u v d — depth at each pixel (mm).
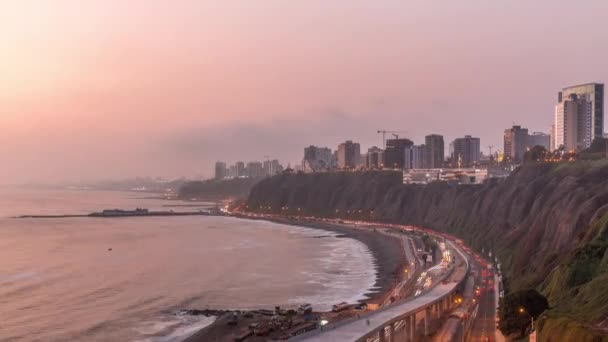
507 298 83562
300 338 69938
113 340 100688
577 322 64875
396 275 166500
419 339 87312
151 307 125562
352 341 68312
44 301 130125
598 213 113312
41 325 109625
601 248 90125
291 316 115125
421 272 160375
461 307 109125
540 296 81562
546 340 67312
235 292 143000
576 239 116500
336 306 122938
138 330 107188
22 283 151500
